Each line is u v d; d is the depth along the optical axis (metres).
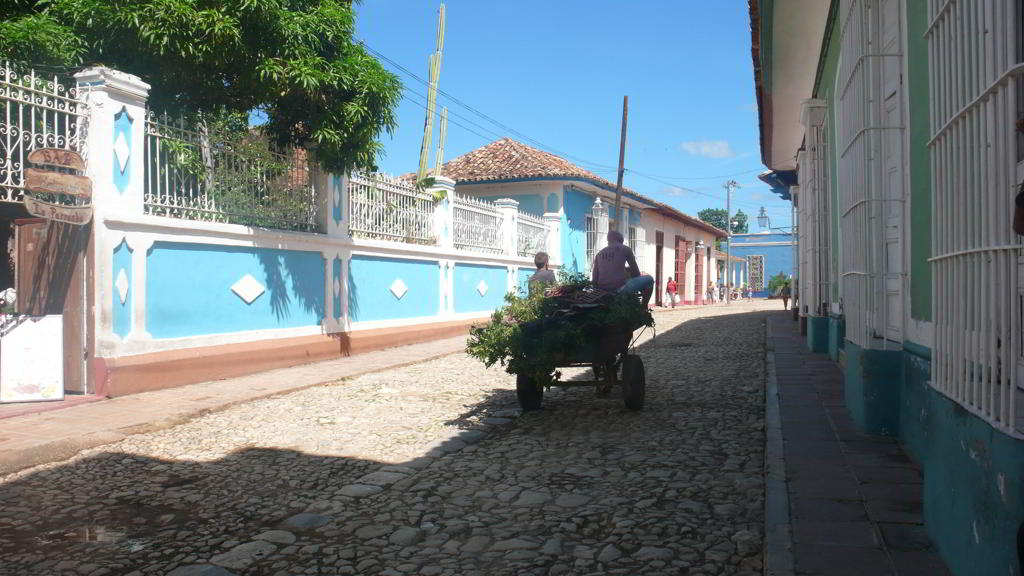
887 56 5.32
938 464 3.30
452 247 15.03
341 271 11.52
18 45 7.39
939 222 3.32
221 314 9.17
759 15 8.38
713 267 43.56
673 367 10.04
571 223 23.19
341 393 8.38
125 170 7.82
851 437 5.55
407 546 3.70
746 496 4.34
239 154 9.46
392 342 12.76
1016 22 2.85
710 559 3.43
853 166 5.98
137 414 6.86
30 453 5.41
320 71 8.83
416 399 7.94
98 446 5.85
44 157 6.95
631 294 6.92
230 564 3.48
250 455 5.57
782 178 19.39
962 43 2.98
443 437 6.06
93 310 7.58
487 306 16.88
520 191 22.73
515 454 5.48
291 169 10.45
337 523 4.06
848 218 6.30
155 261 8.23
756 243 56.81
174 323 8.50
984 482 2.62
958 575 2.96
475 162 24.11
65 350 7.77
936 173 3.37
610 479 4.76
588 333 6.50
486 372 10.10
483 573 3.34
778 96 12.09
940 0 3.27
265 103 9.59
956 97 3.09
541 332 6.48
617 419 6.63
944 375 3.28
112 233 7.66
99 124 7.52
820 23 8.96
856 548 3.39
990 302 2.64
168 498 4.56
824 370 9.23
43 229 7.97
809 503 4.05
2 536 3.92
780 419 6.28
